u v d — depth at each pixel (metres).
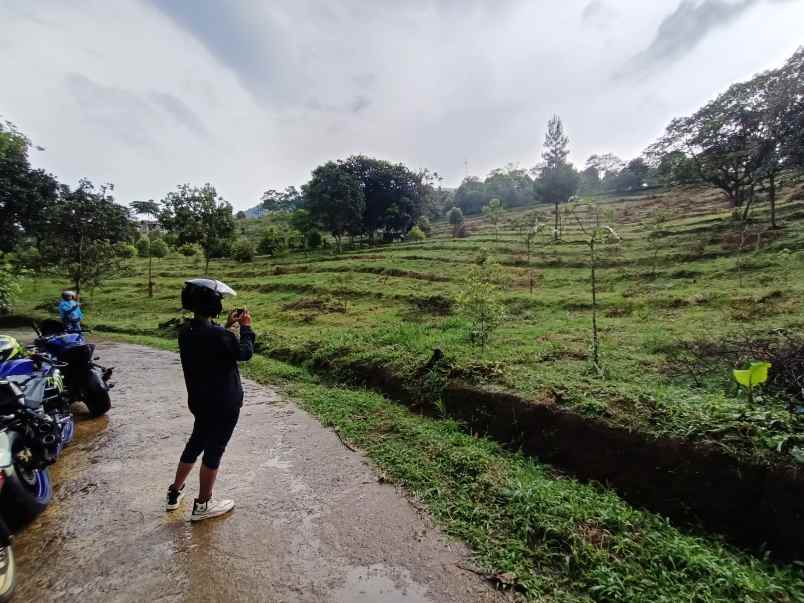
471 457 4.08
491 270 9.57
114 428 5.32
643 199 42.47
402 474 3.97
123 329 13.66
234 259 33.00
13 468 3.10
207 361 3.15
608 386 4.50
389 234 43.16
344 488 3.78
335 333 9.44
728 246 16.61
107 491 3.75
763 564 2.64
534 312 11.47
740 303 9.45
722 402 3.68
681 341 6.37
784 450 2.93
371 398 6.05
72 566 2.76
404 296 14.74
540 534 3.00
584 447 3.86
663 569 2.57
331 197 35.50
